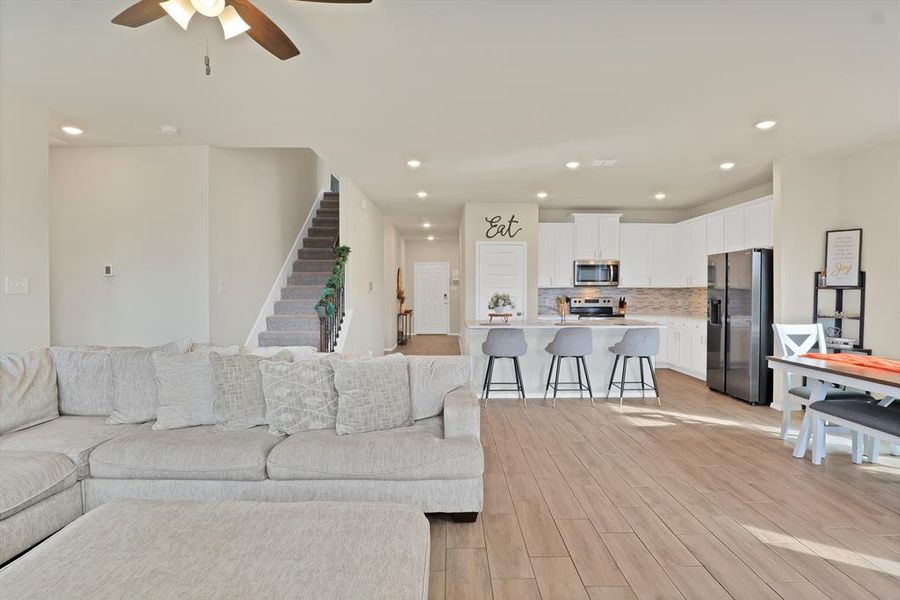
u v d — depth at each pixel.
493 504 2.68
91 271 4.38
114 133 3.96
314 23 2.30
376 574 1.31
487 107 3.35
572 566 2.08
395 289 9.92
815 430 3.30
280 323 5.49
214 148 4.40
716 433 4.02
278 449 2.35
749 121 3.62
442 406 2.92
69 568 1.33
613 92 3.10
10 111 3.08
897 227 4.07
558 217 7.51
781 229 4.62
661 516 2.54
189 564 1.35
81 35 2.42
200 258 4.35
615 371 5.40
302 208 6.99
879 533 2.35
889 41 2.45
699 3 2.13
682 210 7.52
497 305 5.57
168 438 2.44
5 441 2.37
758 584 1.95
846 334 4.52
